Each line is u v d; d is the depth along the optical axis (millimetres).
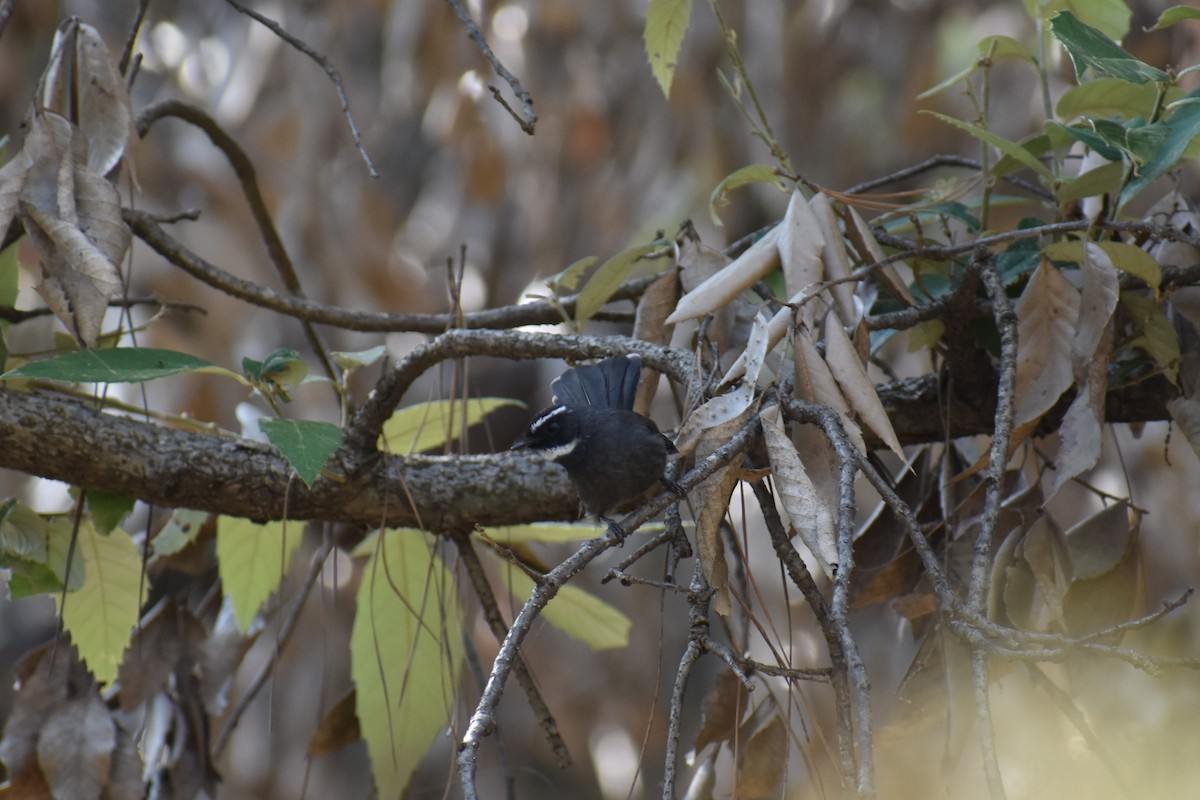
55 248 6262
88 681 7598
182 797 7797
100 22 14477
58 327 11742
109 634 7445
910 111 13461
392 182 15906
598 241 13898
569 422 7137
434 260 14805
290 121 13648
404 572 7777
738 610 7680
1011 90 13297
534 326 8633
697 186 13547
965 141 13727
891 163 13984
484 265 14453
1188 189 9438
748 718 6840
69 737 7297
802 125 13594
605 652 14164
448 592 7820
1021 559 6520
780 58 13570
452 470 7180
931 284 7801
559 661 14172
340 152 14133
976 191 9766
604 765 13719
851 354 5809
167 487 6680
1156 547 10352
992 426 7500
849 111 13844
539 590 4957
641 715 13930
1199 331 6691
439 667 7715
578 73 13922
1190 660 4281
